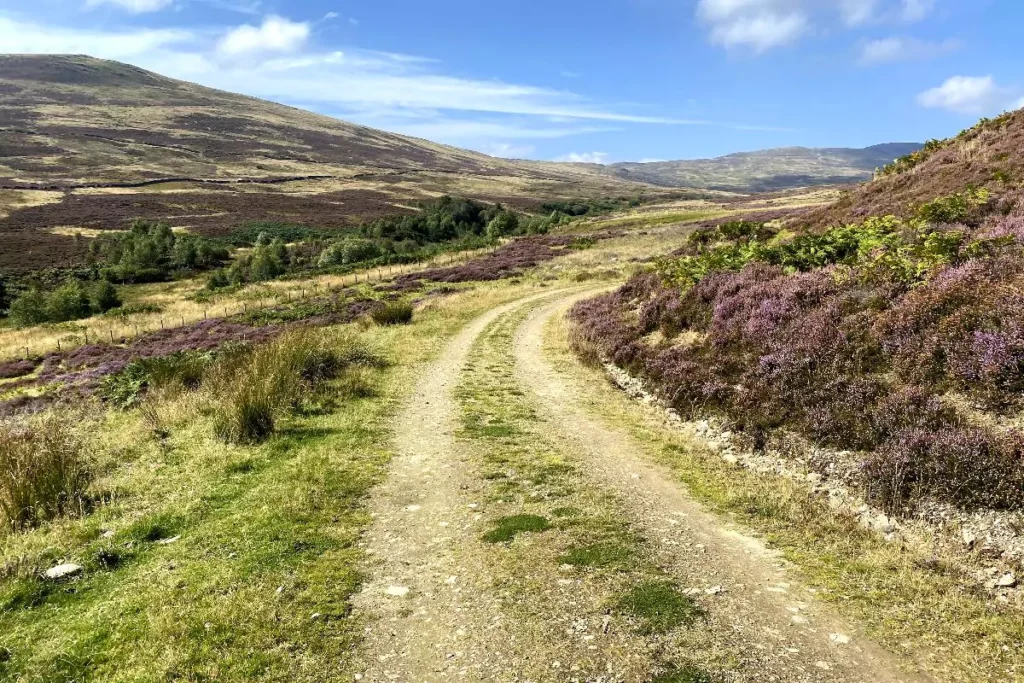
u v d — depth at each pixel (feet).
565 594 19.58
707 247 95.30
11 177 501.56
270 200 497.87
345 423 40.98
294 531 24.97
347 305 122.31
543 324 81.97
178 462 34.14
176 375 53.72
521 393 49.44
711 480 30.42
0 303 215.92
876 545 22.85
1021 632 17.01
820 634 17.25
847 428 30.40
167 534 25.40
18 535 25.86
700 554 22.43
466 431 39.40
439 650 17.02
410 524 25.94
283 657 16.81
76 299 192.24
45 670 16.44
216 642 17.46
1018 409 26.21
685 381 43.47
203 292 215.72
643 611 18.37
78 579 21.63
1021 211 46.24
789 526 24.90
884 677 15.31
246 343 61.67
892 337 34.45
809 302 44.09
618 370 54.70
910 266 40.98
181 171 606.96
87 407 51.85
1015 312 30.09
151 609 19.17
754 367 40.09
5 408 67.36
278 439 37.37
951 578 20.13
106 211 408.26
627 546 22.88
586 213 520.42
